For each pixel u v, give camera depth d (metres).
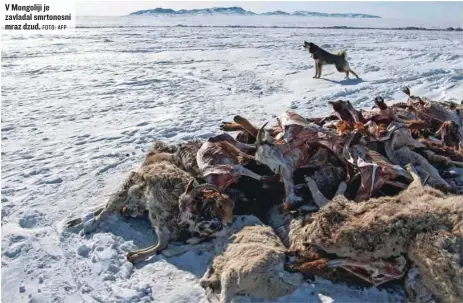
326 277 4.74
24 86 16.77
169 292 4.78
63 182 7.65
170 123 11.13
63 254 5.55
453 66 17.09
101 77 18.47
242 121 6.64
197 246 5.47
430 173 6.05
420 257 4.30
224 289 4.47
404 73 16.30
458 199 4.57
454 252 4.12
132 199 6.02
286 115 6.30
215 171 5.75
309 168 6.06
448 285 4.10
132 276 5.11
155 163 6.26
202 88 15.82
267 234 5.07
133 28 65.06
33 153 9.27
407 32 50.84
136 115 12.25
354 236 4.56
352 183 5.84
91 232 6.01
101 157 8.84
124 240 5.79
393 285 4.71
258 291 4.50
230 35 44.41
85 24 88.31
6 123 11.76
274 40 35.97
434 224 4.38
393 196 5.29
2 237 5.91
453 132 7.15
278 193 5.91
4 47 30.50
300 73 18.33
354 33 48.25
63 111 12.95
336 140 5.96
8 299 4.77
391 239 4.47
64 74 19.25
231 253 4.81
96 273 5.16
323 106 12.26
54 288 4.91
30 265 5.32
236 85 16.11
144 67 20.97
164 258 5.38
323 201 5.48
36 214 6.48
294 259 4.79
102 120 11.86
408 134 6.42
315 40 35.25
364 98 12.88
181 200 5.41
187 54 25.80
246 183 6.05
